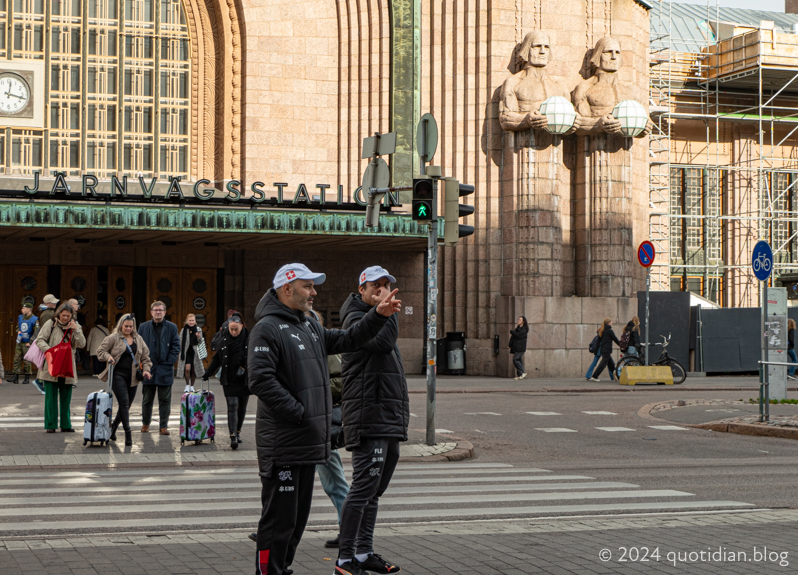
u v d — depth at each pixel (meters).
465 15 27.86
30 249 26.28
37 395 19.39
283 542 5.31
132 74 27.28
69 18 26.81
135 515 7.81
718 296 38.19
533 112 26.86
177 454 11.74
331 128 28.16
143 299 27.28
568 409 18.06
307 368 5.41
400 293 28.16
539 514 8.00
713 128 38.25
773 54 35.97
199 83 27.70
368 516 6.18
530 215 26.98
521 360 25.66
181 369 25.38
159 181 27.14
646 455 12.39
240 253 27.94
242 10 27.30
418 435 13.66
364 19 27.97
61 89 26.67
